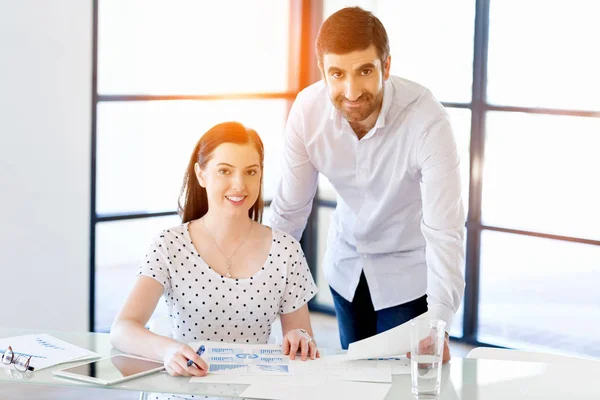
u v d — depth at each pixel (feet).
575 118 16.42
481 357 8.99
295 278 9.00
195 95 17.88
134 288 8.58
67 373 7.38
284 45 19.54
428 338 7.04
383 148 10.04
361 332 11.39
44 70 15.37
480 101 17.15
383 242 10.84
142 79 17.47
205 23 18.25
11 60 14.98
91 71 15.96
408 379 7.50
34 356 7.82
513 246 17.39
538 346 16.85
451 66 17.43
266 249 8.93
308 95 10.36
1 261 15.35
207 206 9.15
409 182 10.17
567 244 16.88
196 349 8.03
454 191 9.41
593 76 16.12
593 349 16.58
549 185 16.87
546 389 7.34
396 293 10.89
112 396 14.32
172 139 17.98
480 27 16.94
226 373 7.52
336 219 11.30
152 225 18.40
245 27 18.85
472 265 17.58
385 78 9.18
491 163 17.28
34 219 15.61
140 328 8.04
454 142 9.55
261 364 7.77
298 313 9.07
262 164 8.94
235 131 8.67
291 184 10.78
